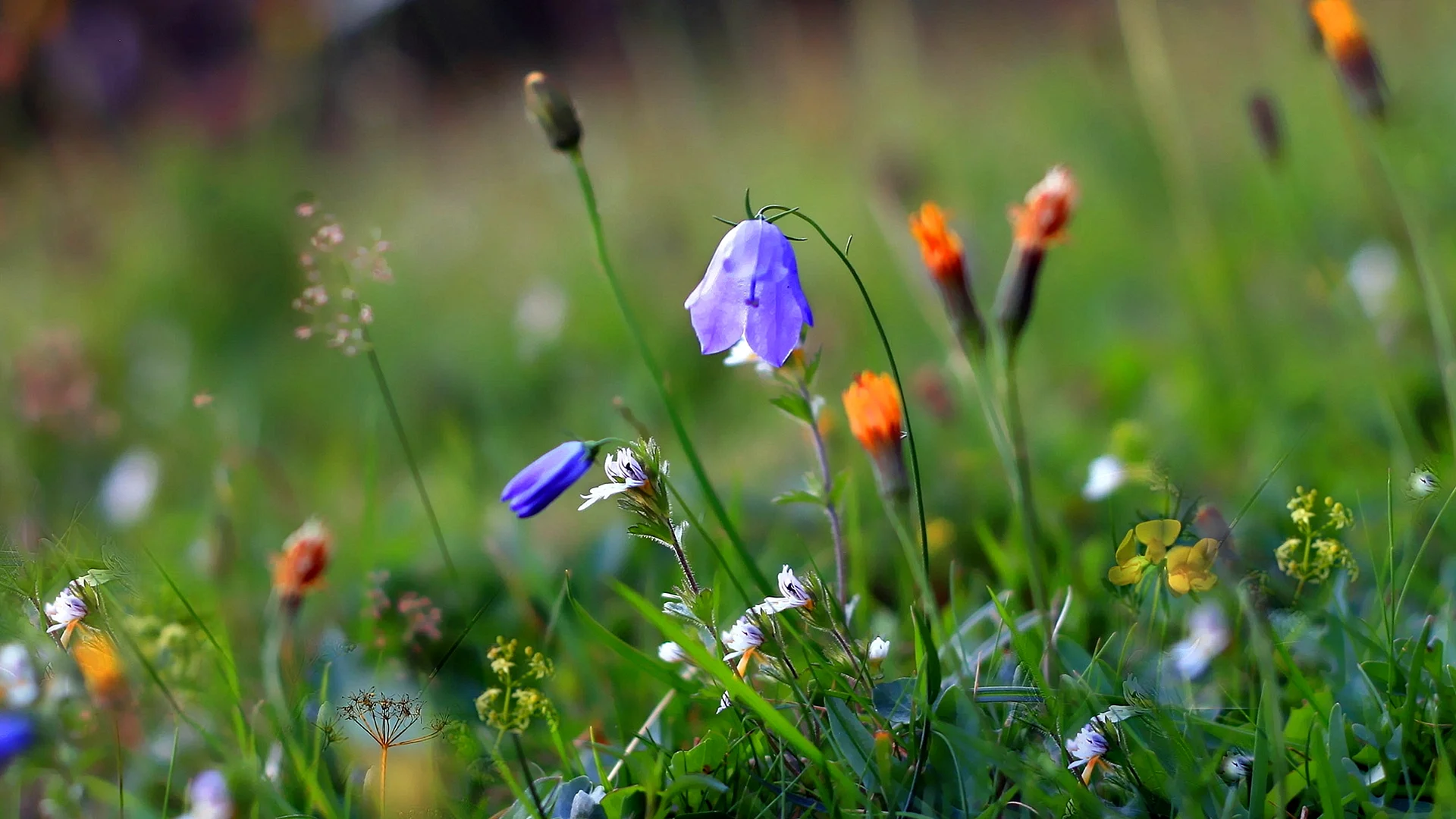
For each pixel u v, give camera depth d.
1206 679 0.43
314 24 1.86
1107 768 0.41
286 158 1.51
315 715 0.45
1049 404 0.62
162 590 0.46
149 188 1.44
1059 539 0.47
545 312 0.84
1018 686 0.42
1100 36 0.88
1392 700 0.41
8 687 0.44
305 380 0.92
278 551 0.55
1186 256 0.66
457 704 0.46
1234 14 1.20
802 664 0.43
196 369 0.96
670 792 0.41
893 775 0.41
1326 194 0.74
